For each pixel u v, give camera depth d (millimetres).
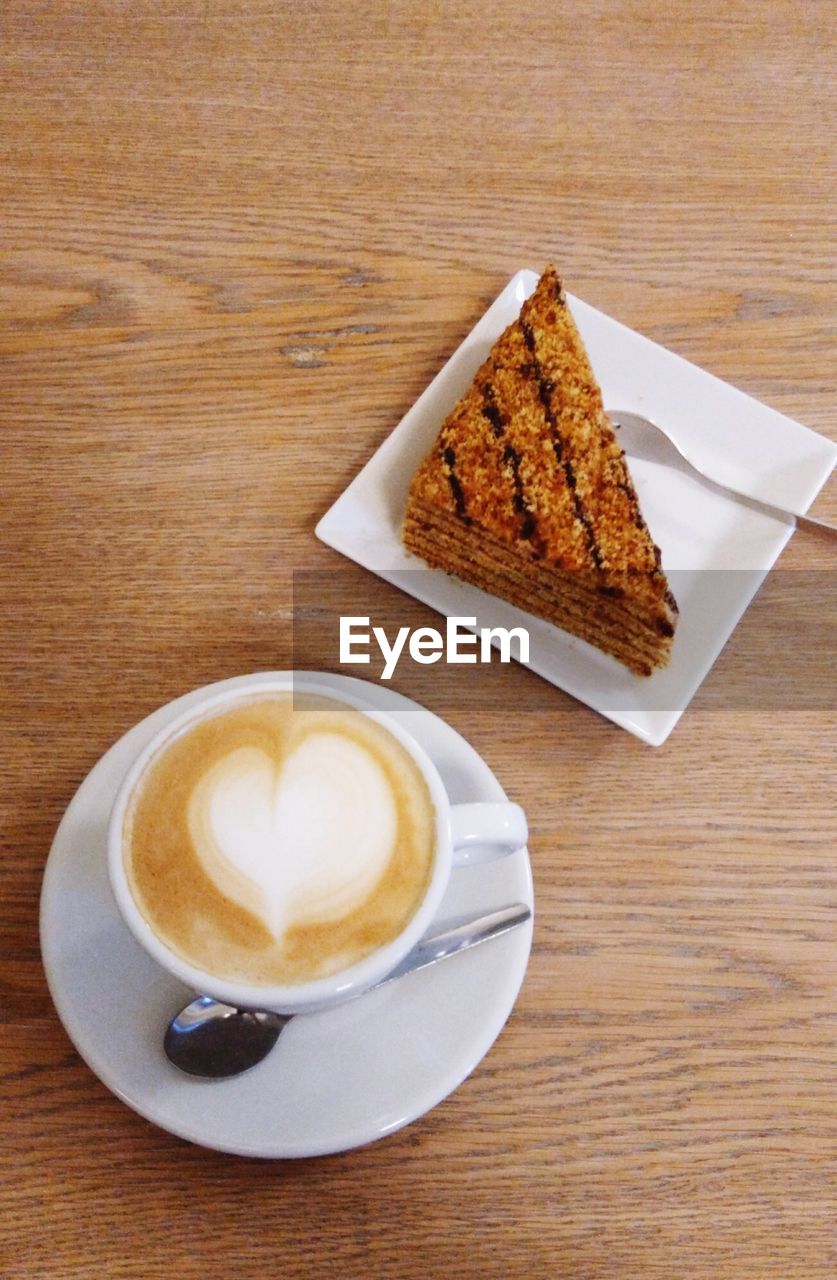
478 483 572
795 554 588
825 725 549
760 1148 476
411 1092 454
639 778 539
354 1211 465
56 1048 481
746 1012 498
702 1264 460
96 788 492
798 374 624
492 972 473
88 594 563
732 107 683
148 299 626
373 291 634
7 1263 453
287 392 610
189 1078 452
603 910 515
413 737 502
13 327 616
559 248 648
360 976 444
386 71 685
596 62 691
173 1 698
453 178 662
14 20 690
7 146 659
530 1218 465
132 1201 462
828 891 520
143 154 661
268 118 671
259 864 458
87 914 473
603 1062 488
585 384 598
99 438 594
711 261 646
